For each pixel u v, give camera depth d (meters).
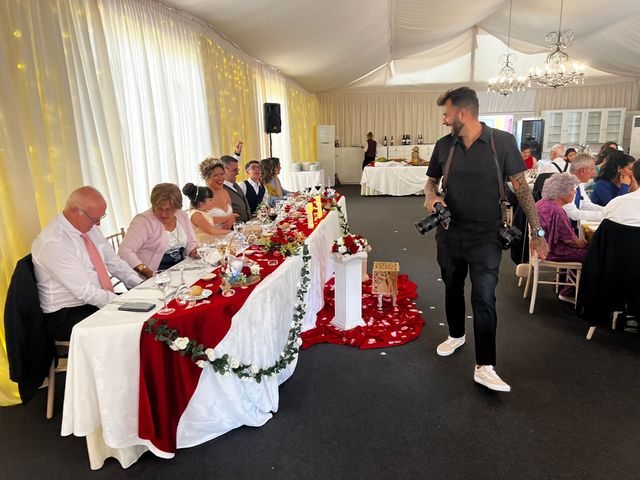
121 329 1.71
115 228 3.12
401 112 13.11
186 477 1.81
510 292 3.99
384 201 10.05
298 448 1.97
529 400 2.32
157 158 3.85
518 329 3.20
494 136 2.27
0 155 2.26
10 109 2.28
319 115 13.30
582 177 4.01
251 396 2.08
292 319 2.55
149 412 1.78
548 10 7.39
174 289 2.09
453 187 2.38
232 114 5.72
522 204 2.36
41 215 2.54
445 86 12.61
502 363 2.71
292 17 4.80
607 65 10.09
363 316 3.40
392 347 2.96
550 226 3.32
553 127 12.27
